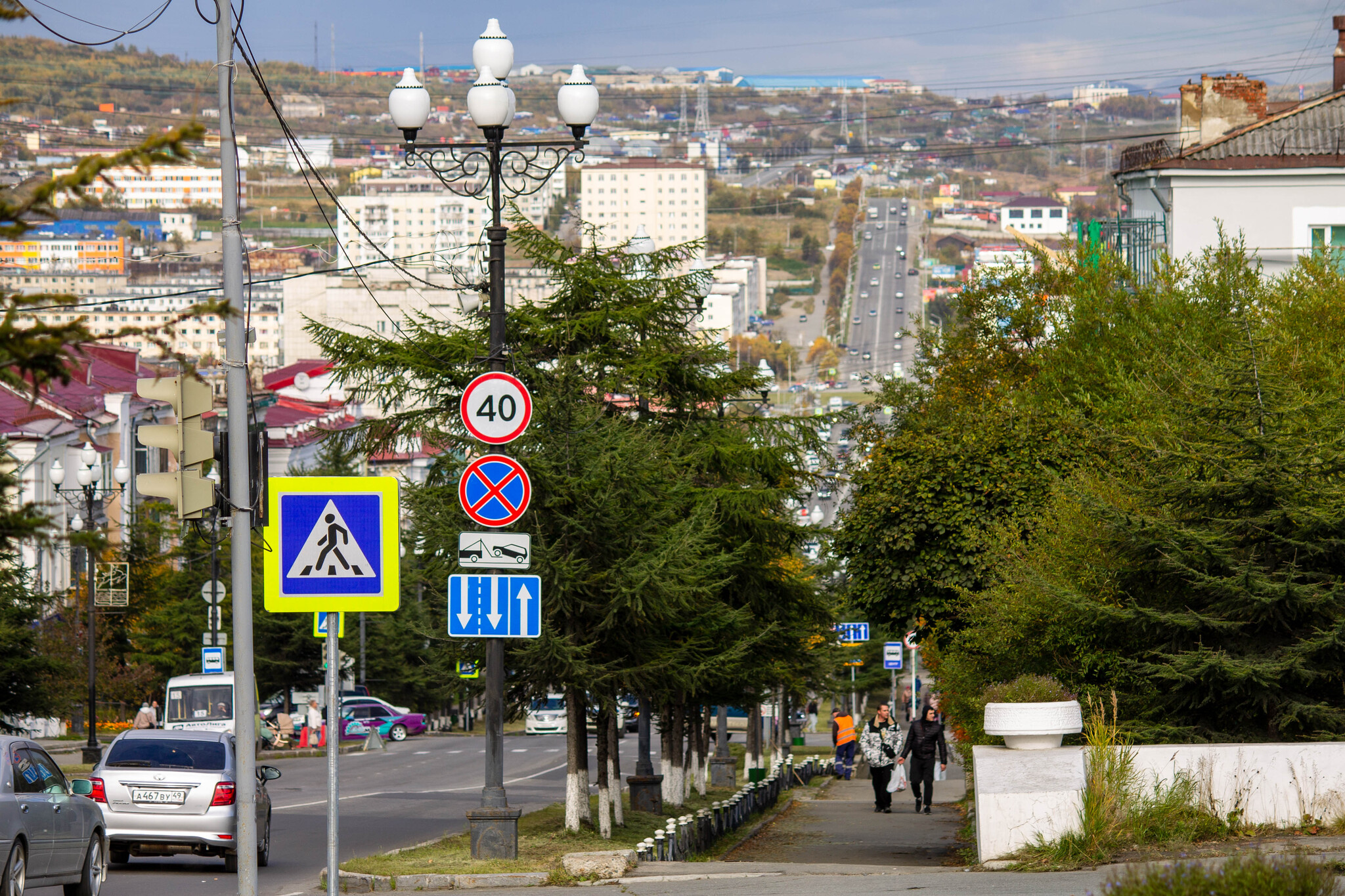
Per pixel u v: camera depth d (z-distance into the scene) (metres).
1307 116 87.75
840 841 48.62
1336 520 32.72
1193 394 36.31
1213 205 84.00
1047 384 60.91
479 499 34.44
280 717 116.38
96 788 39.97
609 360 49.34
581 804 45.00
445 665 41.97
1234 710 34.28
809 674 76.25
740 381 52.59
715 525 43.25
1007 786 29.59
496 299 36.91
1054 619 37.41
